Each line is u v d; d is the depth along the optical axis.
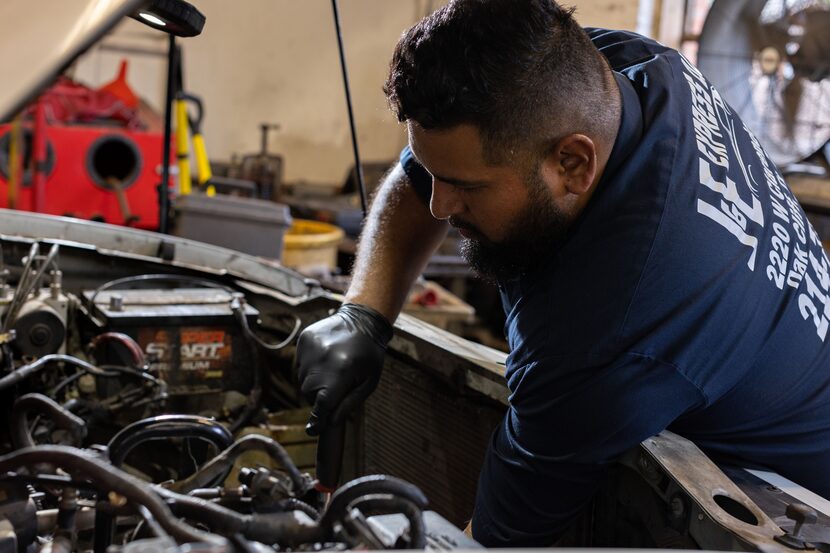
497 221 1.04
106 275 1.79
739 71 3.82
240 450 0.87
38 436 1.31
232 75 5.95
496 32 0.94
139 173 3.76
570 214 1.04
